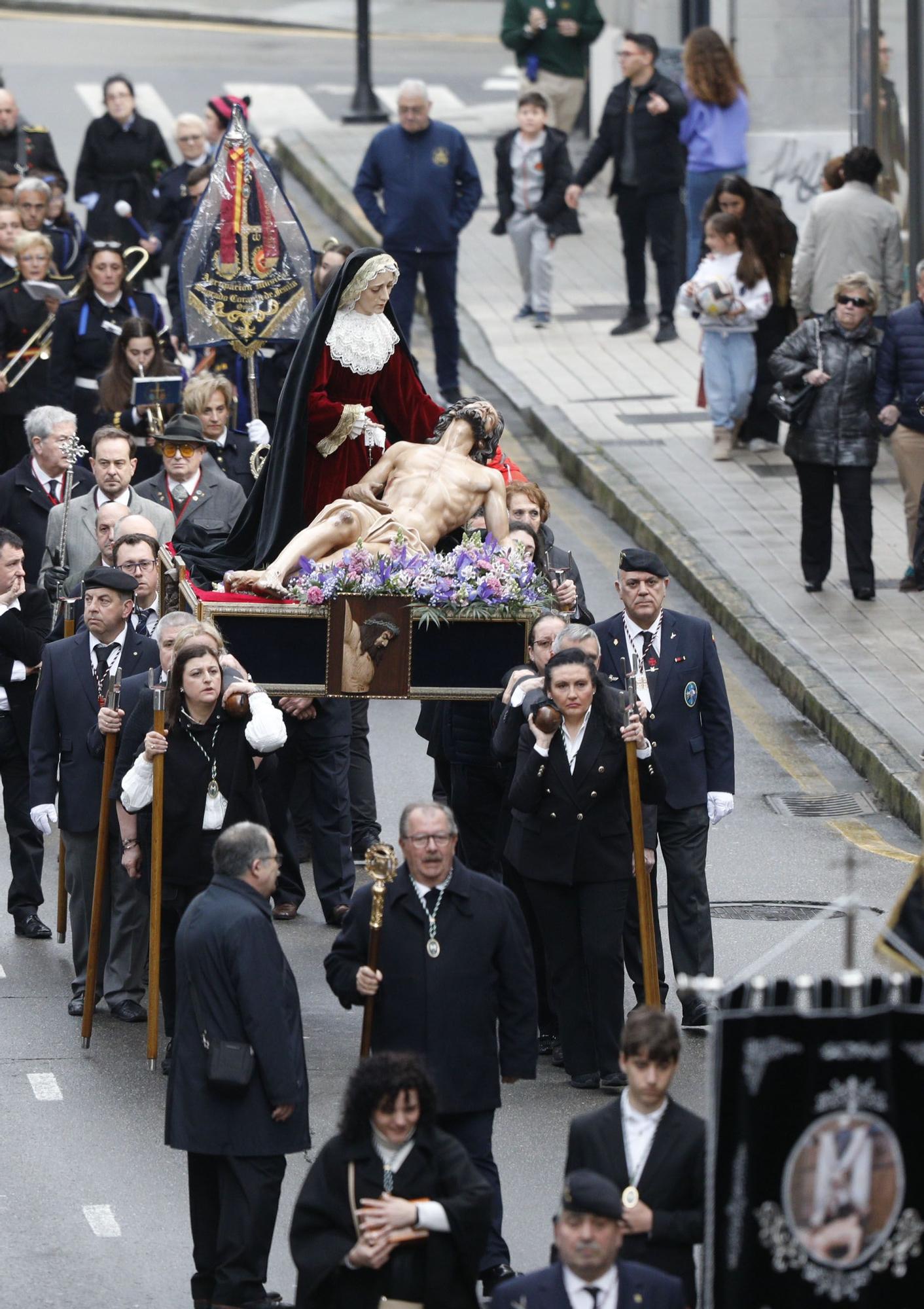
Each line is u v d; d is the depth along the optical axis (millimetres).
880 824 47688
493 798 41156
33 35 122812
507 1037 31812
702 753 39062
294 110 108688
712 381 66125
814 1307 24125
